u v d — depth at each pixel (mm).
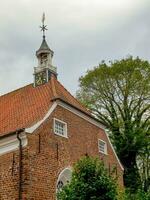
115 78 39438
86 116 27984
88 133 27844
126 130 38469
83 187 16609
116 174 26906
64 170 23641
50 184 22094
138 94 38906
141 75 38875
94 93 40250
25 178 20562
